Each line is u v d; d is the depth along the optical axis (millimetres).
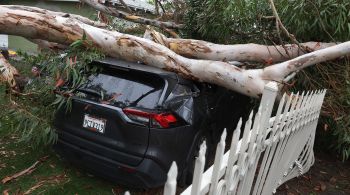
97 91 3281
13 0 9914
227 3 4715
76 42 3463
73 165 3912
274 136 2465
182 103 3463
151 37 4355
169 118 3225
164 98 3264
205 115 3861
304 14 4219
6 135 4391
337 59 4168
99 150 3213
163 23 5578
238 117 5039
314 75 4402
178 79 3578
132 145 3098
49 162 3936
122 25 6141
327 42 4492
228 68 3684
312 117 3480
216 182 1552
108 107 3113
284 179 3705
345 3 4039
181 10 5949
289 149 3086
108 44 3674
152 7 8578
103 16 6145
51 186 3482
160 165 3193
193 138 3623
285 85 3793
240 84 3686
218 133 4344
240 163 1868
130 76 3391
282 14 4504
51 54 3719
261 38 4922
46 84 3508
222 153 1540
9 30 3410
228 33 5047
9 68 3557
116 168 3182
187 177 3699
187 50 4391
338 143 4453
